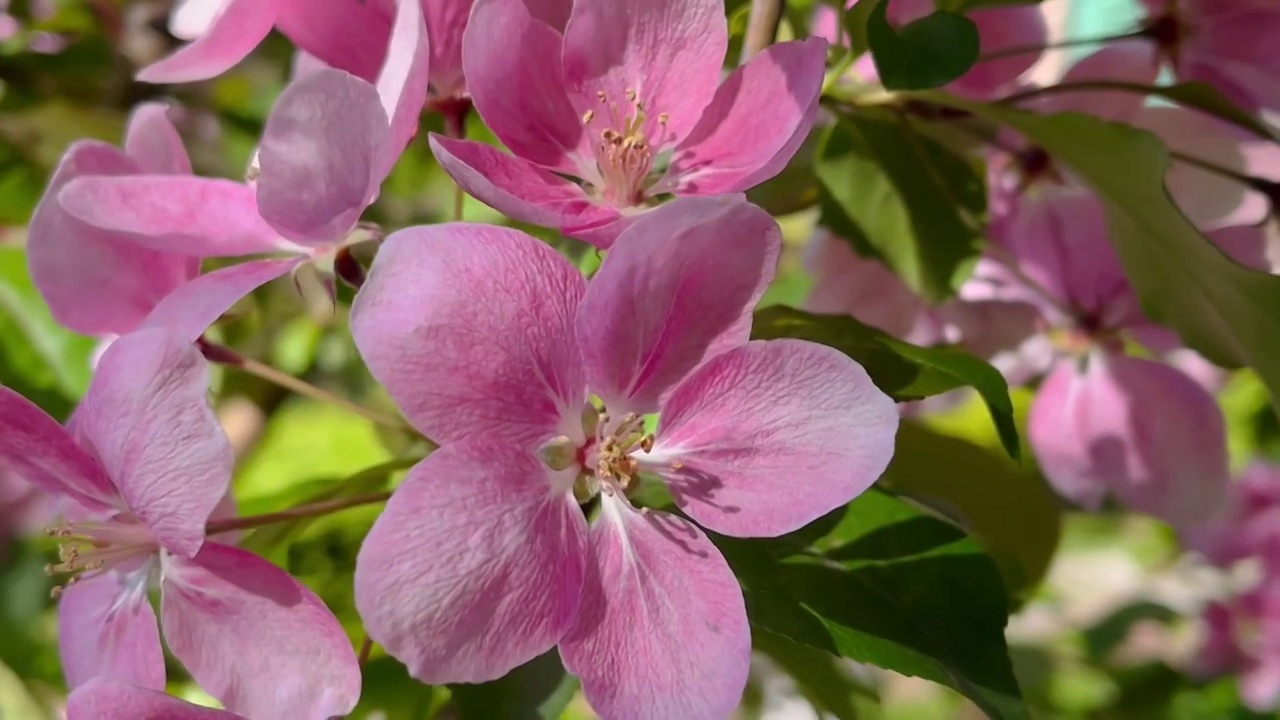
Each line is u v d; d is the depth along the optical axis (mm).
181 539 134
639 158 153
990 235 207
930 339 208
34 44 288
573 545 137
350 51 161
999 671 146
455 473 129
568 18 158
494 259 131
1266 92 185
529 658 130
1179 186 190
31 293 246
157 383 132
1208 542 302
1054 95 193
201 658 141
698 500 141
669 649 136
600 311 132
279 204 144
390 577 124
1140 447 207
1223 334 171
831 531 154
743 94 153
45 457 144
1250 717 357
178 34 167
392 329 127
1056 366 213
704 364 138
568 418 138
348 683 136
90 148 156
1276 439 410
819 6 215
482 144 149
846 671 213
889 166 189
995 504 206
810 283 227
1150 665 371
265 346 299
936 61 162
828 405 136
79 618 154
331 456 296
